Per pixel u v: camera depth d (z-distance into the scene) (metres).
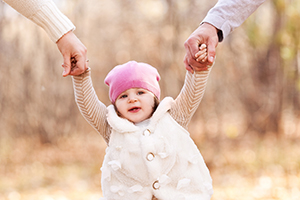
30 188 7.00
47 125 10.88
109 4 11.46
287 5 7.07
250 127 10.05
